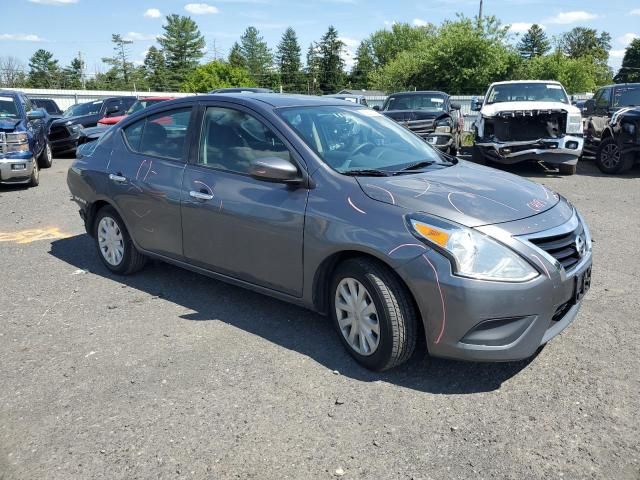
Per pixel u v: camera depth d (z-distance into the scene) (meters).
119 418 3.12
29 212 8.45
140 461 2.77
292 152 3.89
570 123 11.36
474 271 3.08
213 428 3.01
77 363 3.74
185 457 2.79
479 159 12.53
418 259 3.17
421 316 3.27
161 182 4.65
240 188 4.09
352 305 3.56
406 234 3.24
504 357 3.15
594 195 9.38
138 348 3.93
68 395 3.36
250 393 3.34
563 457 2.73
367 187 3.56
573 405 3.15
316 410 3.16
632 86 12.88
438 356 3.27
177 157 4.65
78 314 4.54
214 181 4.27
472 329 3.11
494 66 37.41
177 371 3.60
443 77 38.44
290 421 3.06
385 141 4.39
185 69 87.69
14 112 11.23
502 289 3.06
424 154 4.43
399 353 3.38
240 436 2.94
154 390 3.39
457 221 3.21
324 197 3.64
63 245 6.59
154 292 4.99
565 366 3.57
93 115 16.50
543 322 3.19
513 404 3.18
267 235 3.90
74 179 5.55
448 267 3.10
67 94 30.78
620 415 3.05
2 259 6.06
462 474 2.64
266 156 4.03
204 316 4.45
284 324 4.28
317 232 3.60
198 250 4.46
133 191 4.88
